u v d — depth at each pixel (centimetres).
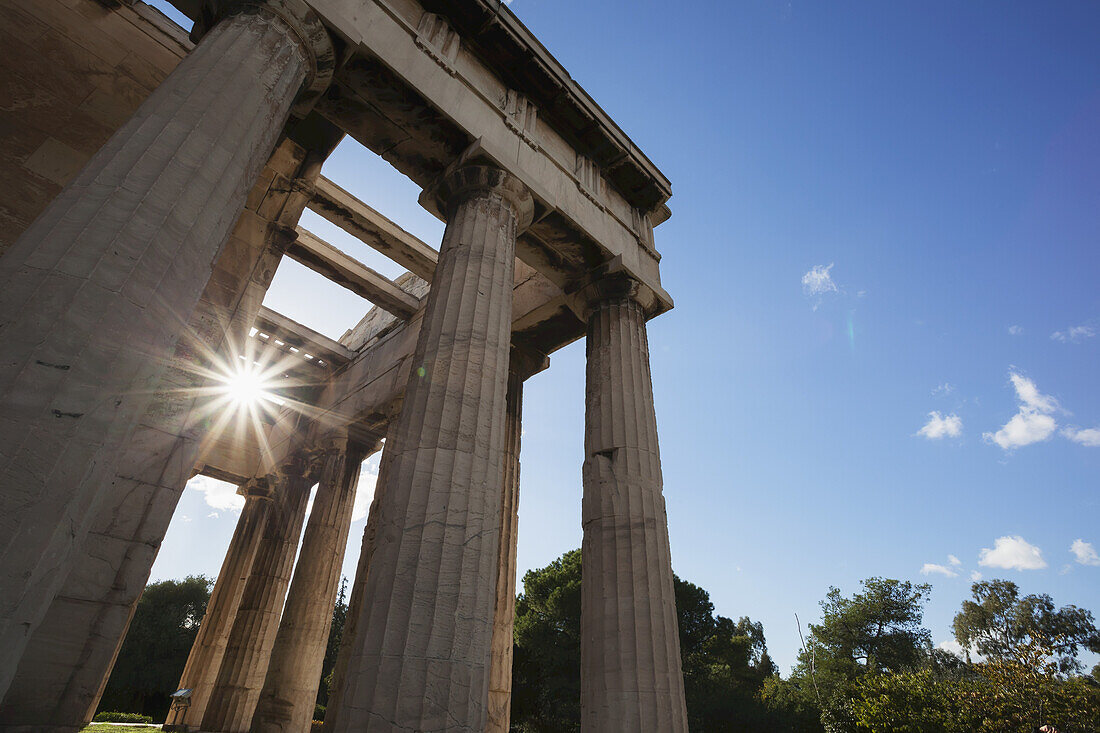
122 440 491
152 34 1167
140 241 530
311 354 2291
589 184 1334
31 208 984
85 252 496
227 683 1808
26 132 1006
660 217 1530
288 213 1269
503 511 1445
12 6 1034
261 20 779
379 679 610
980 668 2983
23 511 401
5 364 427
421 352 877
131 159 570
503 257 988
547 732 2983
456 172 1050
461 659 646
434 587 668
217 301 1118
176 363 992
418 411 805
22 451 410
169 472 895
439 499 726
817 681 4644
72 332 461
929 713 2991
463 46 1145
